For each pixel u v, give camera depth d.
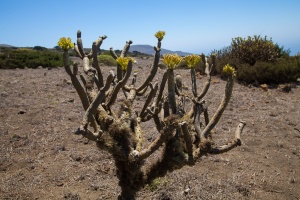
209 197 3.01
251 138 4.64
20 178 3.30
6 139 4.29
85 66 2.00
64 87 7.75
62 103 6.18
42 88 7.55
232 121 5.35
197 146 1.90
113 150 1.74
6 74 10.37
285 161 3.94
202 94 1.99
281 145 4.39
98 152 3.96
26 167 3.56
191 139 1.81
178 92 2.07
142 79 8.18
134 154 1.69
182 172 3.48
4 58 14.45
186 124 1.61
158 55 1.95
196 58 1.96
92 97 1.87
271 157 4.04
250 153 4.14
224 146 1.83
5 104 5.96
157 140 1.73
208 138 1.88
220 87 7.93
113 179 3.36
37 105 5.98
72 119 5.24
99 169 3.54
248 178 3.46
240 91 7.84
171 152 1.81
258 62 9.10
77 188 3.16
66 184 3.22
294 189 3.27
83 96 1.74
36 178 3.30
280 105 6.65
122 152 1.76
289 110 6.24
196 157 1.79
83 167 3.59
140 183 1.97
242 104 6.53
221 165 3.75
